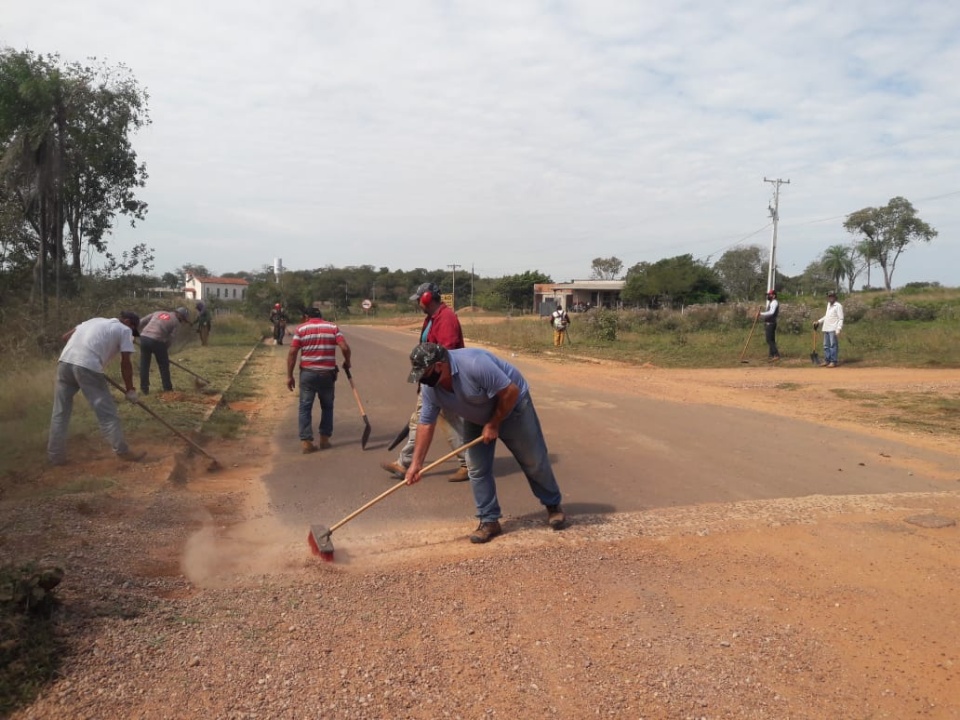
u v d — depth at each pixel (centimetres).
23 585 309
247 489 612
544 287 7244
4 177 1545
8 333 1280
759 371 1563
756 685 306
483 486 482
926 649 339
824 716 287
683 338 2188
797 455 750
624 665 320
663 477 660
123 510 509
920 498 588
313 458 740
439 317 639
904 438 835
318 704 283
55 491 546
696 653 331
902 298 3722
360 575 413
